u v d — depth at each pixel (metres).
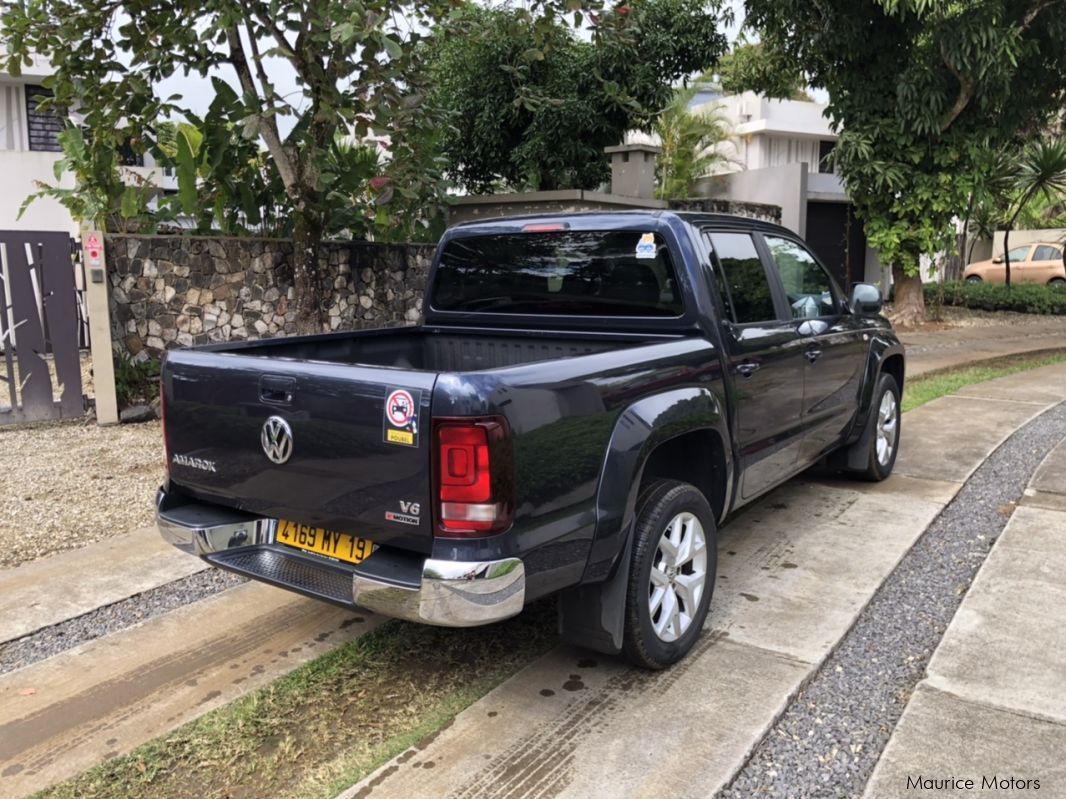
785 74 16.25
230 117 7.50
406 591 2.66
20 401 8.20
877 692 3.28
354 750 2.94
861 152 14.28
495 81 13.85
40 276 7.54
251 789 2.74
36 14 6.83
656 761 2.81
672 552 3.41
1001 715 3.01
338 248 9.27
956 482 5.94
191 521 3.36
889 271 20.64
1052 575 4.23
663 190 18.91
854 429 5.52
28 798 2.70
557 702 3.20
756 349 4.06
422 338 4.86
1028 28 13.77
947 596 4.14
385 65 6.70
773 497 5.67
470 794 2.66
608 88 9.01
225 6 6.24
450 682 3.40
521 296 4.48
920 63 13.73
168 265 8.12
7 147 16.89
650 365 3.34
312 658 3.60
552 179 14.80
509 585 2.65
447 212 10.31
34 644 3.78
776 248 4.70
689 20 13.66
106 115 7.60
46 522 5.29
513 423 2.67
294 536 3.17
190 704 3.25
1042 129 18.14
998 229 26.09
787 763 2.84
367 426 2.74
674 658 3.42
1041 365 12.12
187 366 3.30
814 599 4.06
